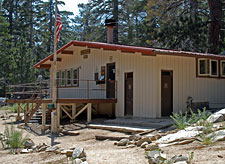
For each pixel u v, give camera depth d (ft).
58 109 39.50
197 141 22.12
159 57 38.50
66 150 24.03
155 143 23.22
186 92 40.91
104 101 43.78
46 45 151.33
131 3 113.70
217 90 44.93
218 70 45.16
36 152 26.27
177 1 74.49
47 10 149.18
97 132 35.24
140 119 38.40
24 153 26.30
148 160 17.66
